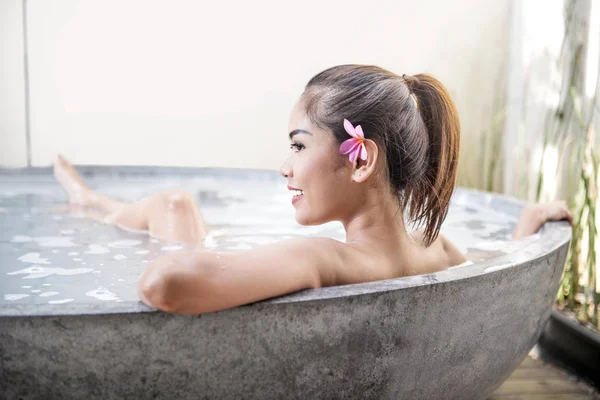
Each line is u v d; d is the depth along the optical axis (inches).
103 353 30.5
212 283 30.6
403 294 34.8
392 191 42.1
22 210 78.0
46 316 29.8
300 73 137.6
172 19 134.0
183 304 30.2
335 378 34.5
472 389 41.7
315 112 40.8
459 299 37.1
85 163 135.0
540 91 108.4
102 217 74.5
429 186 43.4
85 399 31.2
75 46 131.3
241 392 32.9
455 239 64.2
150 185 97.6
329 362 34.0
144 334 30.6
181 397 32.0
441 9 136.3
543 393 65.5
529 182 107.9
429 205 43.9
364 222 41.7
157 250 57.8
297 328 32.8
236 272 31.6
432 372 37.9
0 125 130.5
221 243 61.6
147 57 134.2
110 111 134.4
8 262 52.1
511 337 42.4
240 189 95.7
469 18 136.2
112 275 48.4
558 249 46.3
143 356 30.9
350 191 40.9
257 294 31.8
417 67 137.3
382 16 136.9
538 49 110.8
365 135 40.2
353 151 39.1
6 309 30.2
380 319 34.5
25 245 58.9
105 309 30.3
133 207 68.5
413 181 42.6
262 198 88.6
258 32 136.3
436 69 137.1
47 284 45.6
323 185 40.6
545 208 61.3
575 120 90.8
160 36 134.1
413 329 35.7
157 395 31.7
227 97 137.2
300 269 34.4
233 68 136.6
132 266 51.5
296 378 33.6
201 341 31.4
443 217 44.8
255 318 31.9
